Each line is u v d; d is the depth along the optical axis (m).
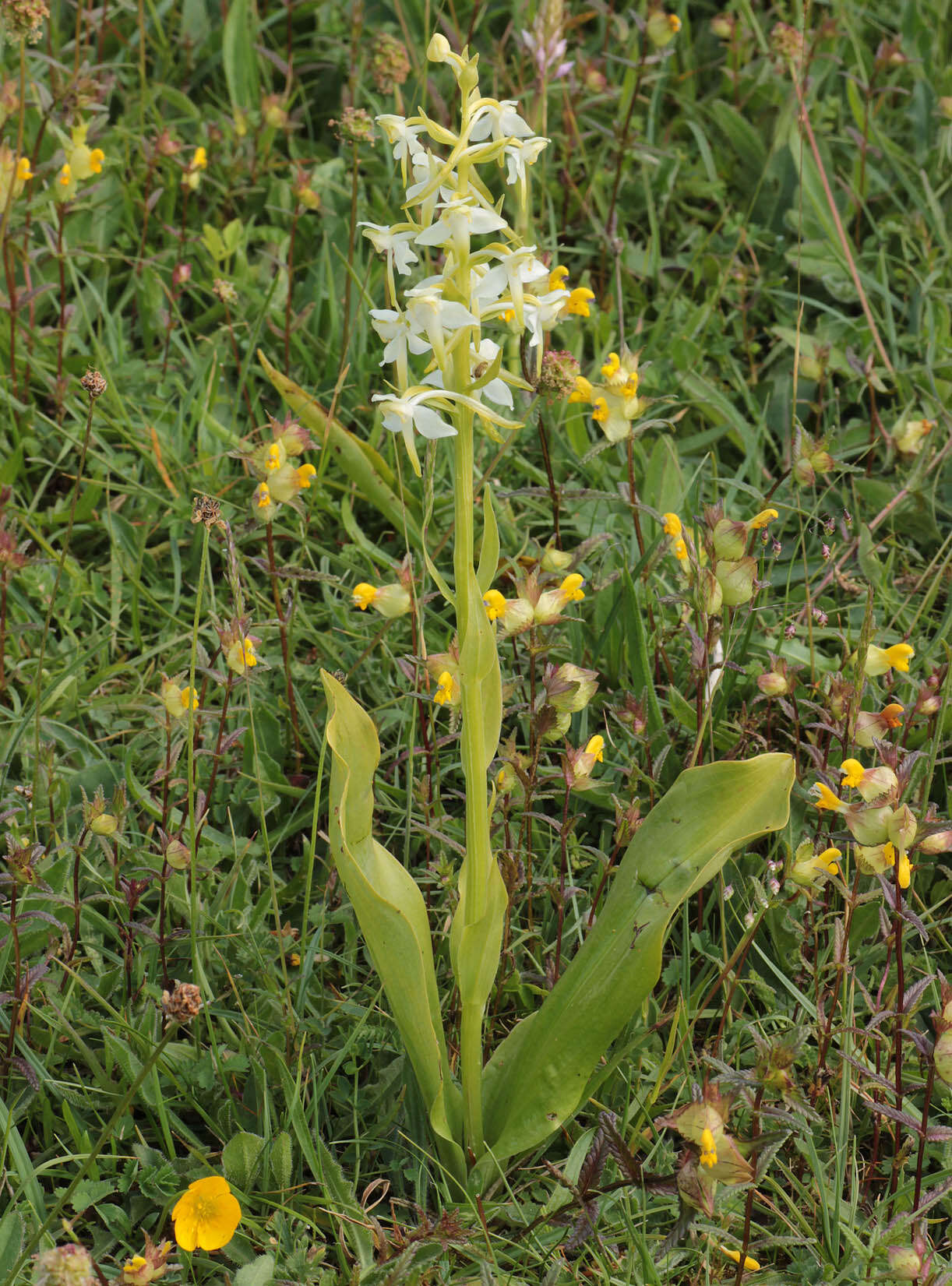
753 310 3.88
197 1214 1.71
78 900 2.23
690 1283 1.97
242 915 2.33
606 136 4.10
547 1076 1.97
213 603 2.95
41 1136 2.15
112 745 2.79
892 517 3.25
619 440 2.64
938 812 2.68
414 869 2.41
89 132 3.66
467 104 1.59
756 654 2.90
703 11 4.84
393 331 1.67
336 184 3.96
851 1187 2.04
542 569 2.57
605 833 2.63
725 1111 1.61
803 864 2.04
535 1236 1.96
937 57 4.59
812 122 4.28
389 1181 2.06
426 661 2.25
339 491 3.33
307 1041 2.21
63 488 3.34
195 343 3.70
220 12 4.45
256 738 2.63
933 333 3.72
